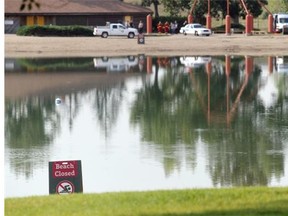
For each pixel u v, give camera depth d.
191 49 126.56
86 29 147.62
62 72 92.19
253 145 48.06
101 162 42.72
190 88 78.44
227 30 155.38
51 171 26.39
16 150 46.56
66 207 23.55
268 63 103.62
